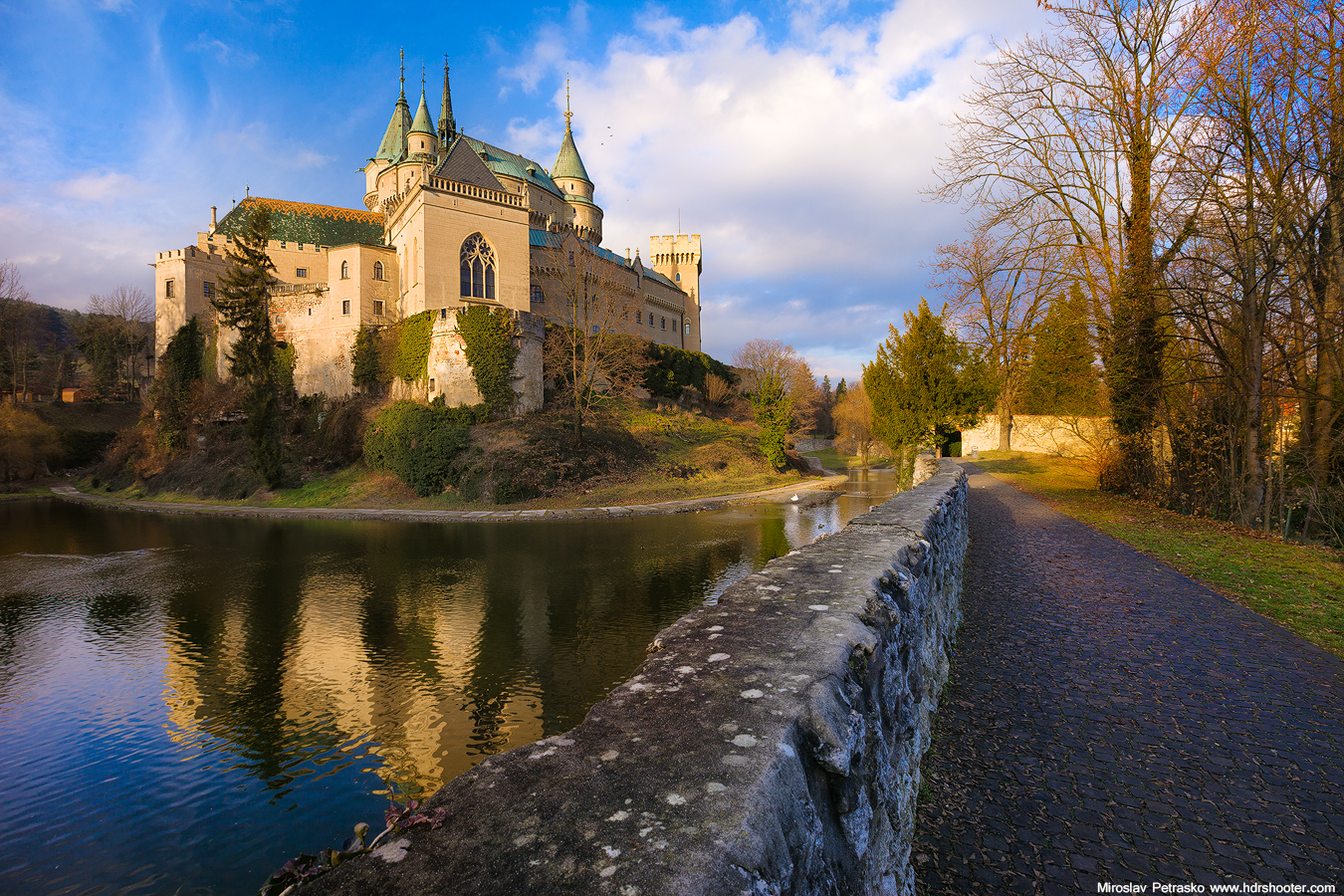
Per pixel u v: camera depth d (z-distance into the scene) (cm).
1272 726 496
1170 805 400
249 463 4609
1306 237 1246
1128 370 1716
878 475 6244
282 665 1417
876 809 257
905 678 363
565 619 1670
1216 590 884
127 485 5319
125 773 1006
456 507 3706
